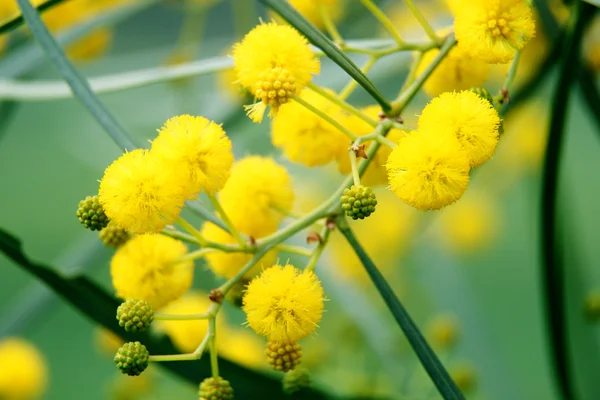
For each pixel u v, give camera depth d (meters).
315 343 0.34
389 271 0.39
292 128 0.23
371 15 0.34
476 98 0.21
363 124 0.23
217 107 0.34
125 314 0.22
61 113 0.38
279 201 0.23
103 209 0.22
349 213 0.21
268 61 0.22
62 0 0.24
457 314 0.36
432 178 0.21
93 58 0.37
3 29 0.24
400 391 0.31
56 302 0.32
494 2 0.22
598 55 0.29
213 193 0.22
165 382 0.33
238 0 0.35
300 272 0.22
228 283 0.22
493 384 0.34
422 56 0.23
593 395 0.31
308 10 0.25
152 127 0.37
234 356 0.32
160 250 0.23
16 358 0.34
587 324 0.32
